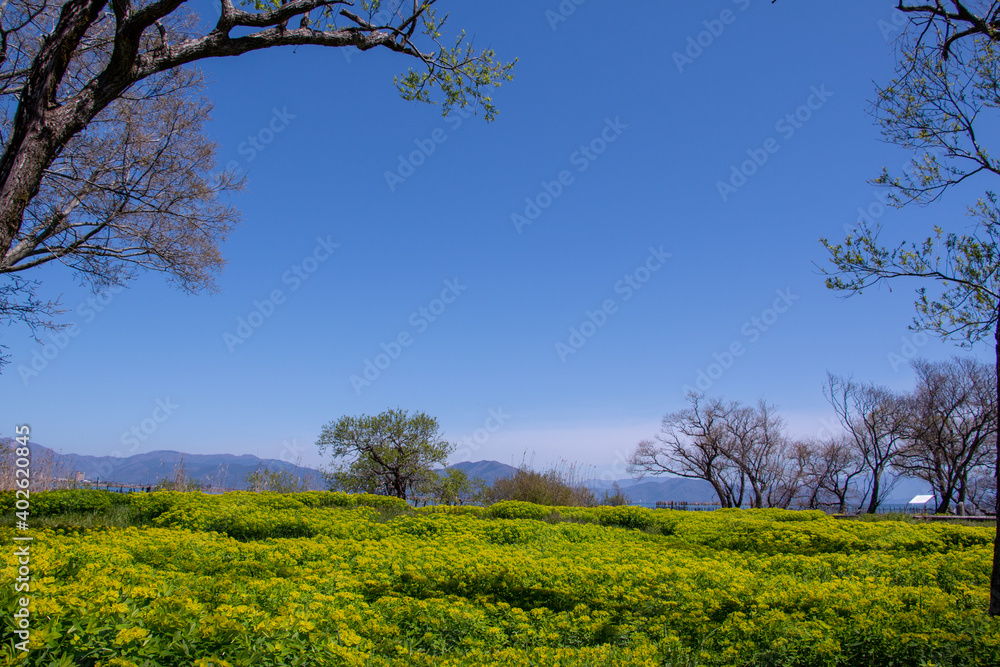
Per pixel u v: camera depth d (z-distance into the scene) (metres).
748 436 37.47
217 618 3.48
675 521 14.79
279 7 5.66
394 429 24.89
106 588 3.92
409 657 3.87
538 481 26.02
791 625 4.41
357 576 6.09
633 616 5.13
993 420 29.92
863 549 10.57
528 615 5.05
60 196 11.45
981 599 5.48
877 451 34.25
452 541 9.69
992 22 5.66
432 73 7.26
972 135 6.80
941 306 7.07
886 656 4.03
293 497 16.73
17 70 9.52
